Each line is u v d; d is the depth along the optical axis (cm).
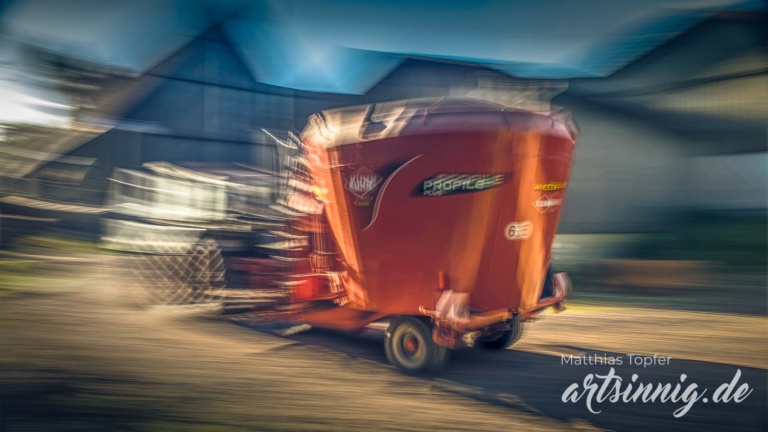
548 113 557
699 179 1348
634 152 1384
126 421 452
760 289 946
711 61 1330
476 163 519
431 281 536
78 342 654
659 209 1362
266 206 714
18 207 1480
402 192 532
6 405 479
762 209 1293
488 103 562
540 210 550
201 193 773
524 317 593
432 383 538
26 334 684
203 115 1555
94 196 1491
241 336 685
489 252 533
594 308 851
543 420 463
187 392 509
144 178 877
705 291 944
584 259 1098
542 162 541
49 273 1068
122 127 1493
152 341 662
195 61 1545
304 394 507
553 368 585
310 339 675
